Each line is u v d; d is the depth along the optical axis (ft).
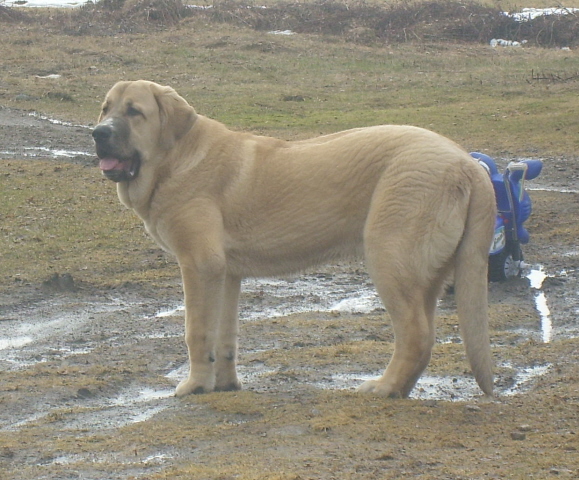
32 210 62.13
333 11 158.61
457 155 28.84
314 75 124.36
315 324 40.19
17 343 39.06
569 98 102.83
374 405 28.37
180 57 132.87
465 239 28.78
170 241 31.19
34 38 142.61
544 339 37.88
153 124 30.96
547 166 75.51
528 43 149.79
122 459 24.99
